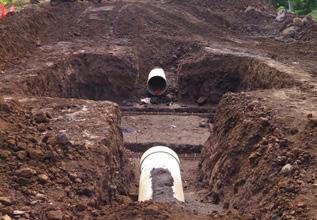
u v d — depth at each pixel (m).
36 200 9.13
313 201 9.30
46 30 27.41
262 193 10.99
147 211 8.80
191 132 21.11
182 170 17.97
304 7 40.28
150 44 28.95
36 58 22.19
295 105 14.58
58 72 21.41
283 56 24.03
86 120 13.51
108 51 25.59
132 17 31.38
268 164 11.57
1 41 20.89
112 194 11.73
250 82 22.56
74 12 31.77
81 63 24.20
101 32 29.39
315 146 11.40
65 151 11.16
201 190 15.52
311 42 28.31
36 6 30.02
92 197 9.94
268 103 14.79
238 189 12.62
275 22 31.66
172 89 26.17
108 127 13.23
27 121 12.28
